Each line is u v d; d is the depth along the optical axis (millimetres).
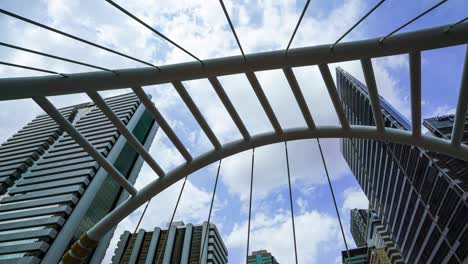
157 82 10008
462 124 10812
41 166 81875
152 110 10836
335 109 11781
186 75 10047
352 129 12445
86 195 73375
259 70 10203
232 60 10023
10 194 74812
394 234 85688
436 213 56844
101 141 85000
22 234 63469
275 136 12945
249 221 12414
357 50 9508
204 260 88438
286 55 9867
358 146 101000
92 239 12492
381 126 12008
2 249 61062
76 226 67375
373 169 91000
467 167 51188
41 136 93625
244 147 12984
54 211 67562
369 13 8125
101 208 79688
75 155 82875
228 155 12953
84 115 102375
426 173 58875
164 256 91812
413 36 9133
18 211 69688
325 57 9750
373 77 10125
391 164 76375
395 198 77250
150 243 98438
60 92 8992
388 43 9320
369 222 135250
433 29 9039
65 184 74312
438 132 61312
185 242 95188
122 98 107375
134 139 11297
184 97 10859
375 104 11078
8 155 87688
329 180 12695
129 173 95375
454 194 50125
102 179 79500
